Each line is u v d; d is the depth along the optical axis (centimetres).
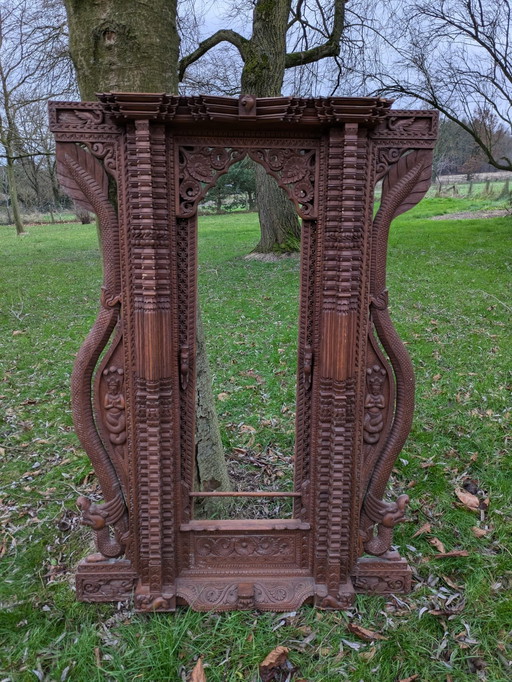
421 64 864
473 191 2400
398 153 155
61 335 517
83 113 146
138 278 154
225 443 294
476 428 298
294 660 157
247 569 180
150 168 143
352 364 162
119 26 176
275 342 464
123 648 161
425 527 215
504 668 153
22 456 285
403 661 156
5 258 1131
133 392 165
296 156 152
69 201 2647
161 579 173
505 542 205
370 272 163
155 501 166
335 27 759
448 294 634
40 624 170
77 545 211
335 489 168
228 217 1853
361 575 182
